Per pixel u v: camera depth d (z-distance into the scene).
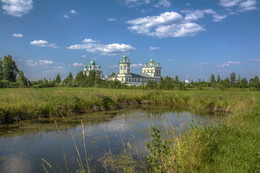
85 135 10.95
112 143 9.59
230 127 9.33
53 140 10.01
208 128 8.68
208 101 23.00
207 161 5.93
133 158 7.79
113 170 6.78
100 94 23.14
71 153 8.30
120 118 16.14
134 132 11.65
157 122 14.55
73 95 20.58
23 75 51.25
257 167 5.37
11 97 16.77
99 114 17.88
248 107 16.75
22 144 9.38
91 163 7.36
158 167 5.52
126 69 134.38
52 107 15.93
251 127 9.48
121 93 28.25
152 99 28.03
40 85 55.94
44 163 7.33
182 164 5.62
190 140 6.91
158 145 5.83
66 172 6.61
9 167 6.97
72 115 16.84
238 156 6.07
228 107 20.70
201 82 73.88
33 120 14.28
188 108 23.56
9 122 13.45
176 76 92.38
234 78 124.69
